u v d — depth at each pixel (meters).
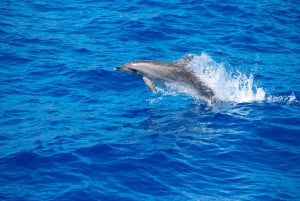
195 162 21.86
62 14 39.03
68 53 32.81
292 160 22.34
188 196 19.64
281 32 37.44
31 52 32.75
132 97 28.16
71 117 25.50
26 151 21.97
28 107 26.34
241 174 21.19
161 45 34.44
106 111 26.42
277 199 19.64
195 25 37.47
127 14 38.78
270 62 32.81
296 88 29.17
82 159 21.59
